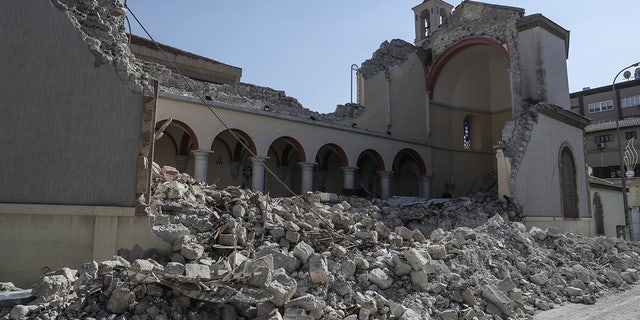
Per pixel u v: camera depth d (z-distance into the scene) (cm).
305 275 774
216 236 919
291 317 621
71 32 871
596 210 2764
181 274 631
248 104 2070
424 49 3212
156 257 860
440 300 832
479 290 904
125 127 888
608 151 4481
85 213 830
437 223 1845
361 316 694
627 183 3600
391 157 2725
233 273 654
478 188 3180
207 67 2580
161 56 2389
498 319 843
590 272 1213
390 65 2867
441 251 970
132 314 582
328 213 1280
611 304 1005
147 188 892
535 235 1391
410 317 710
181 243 855
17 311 522
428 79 3078
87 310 568
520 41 2498
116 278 616
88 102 866
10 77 817
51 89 842
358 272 847
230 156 2422
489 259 1083
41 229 803
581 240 1484
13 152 804
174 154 2202
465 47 2931
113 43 933
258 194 1194
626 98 5066
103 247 837
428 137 2980
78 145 849
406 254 881
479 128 3294
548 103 2267
